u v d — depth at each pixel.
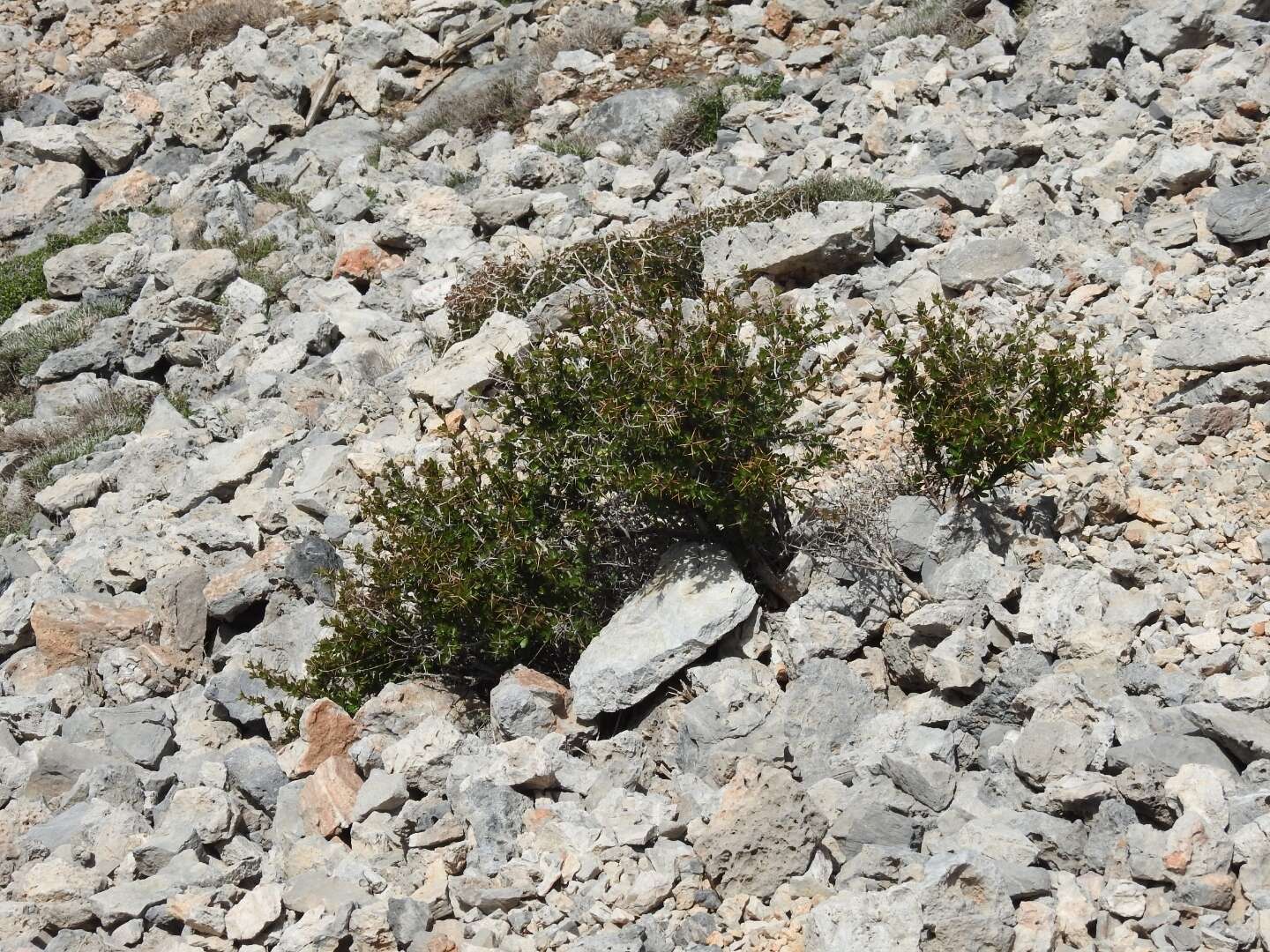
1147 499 9.75
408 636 9.88
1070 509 9.73
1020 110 12.23
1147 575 9.55
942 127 12.08
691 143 13.45
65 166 16.86
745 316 9.97
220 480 11.21
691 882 8.94
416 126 15.85
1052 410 9.71
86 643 10.33
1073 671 9.29
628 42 15.87
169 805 9.53
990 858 8.80
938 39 13.18
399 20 17.84
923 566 9.66
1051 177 11.54
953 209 11.63
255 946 9.04
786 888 8.91
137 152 17.12
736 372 9.70
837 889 8.91
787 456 9.81
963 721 9.28
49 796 9.68
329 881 9.12
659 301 11.00
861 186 11.80
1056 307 10.74
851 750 9.25
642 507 9.85
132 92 17.75
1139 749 9.00
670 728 9.45
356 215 13.71
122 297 13.52
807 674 9.41
